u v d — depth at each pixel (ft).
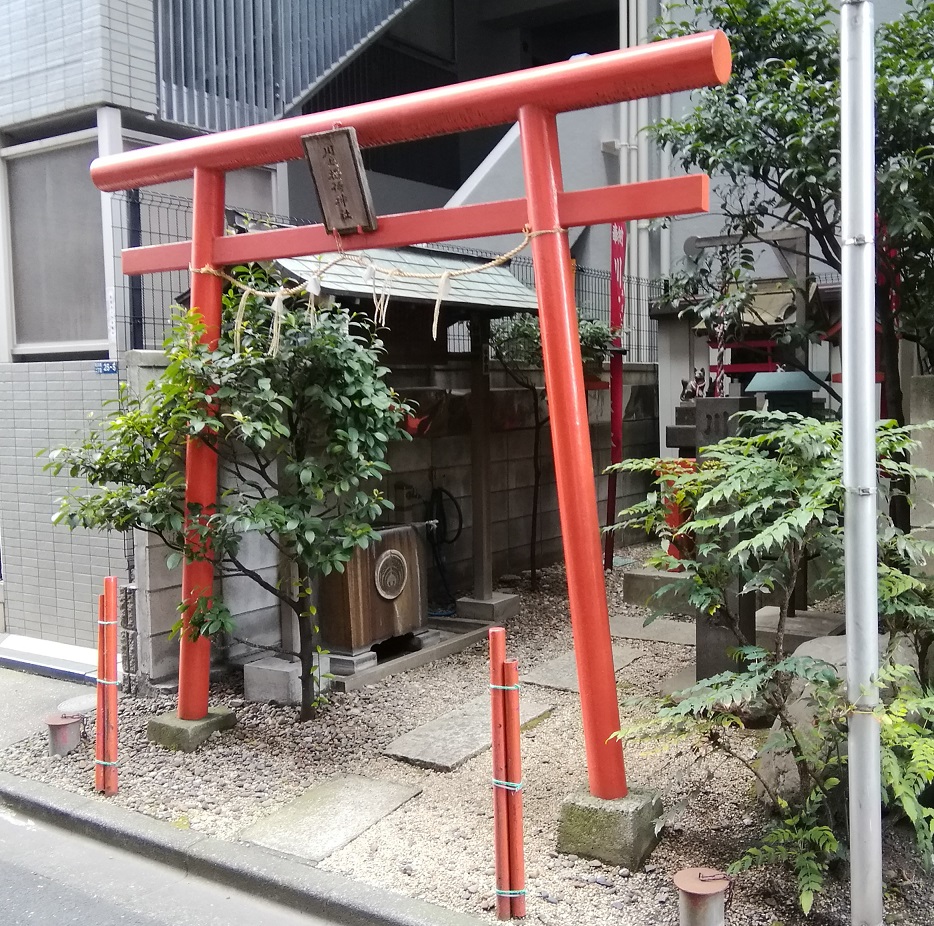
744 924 9.41
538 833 11.73
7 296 22.30
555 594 25.53
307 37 26.12
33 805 13.37
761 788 11.82
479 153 49.83
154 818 12.66
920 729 9.54
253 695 17.30
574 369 11.39
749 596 15.65
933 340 17.67
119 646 18.65
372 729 15.84
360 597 18.58
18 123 21.67
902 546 9.61
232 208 21.68
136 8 20.74
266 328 15.90
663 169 35.88
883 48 16.34
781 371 24.25
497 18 47.55
